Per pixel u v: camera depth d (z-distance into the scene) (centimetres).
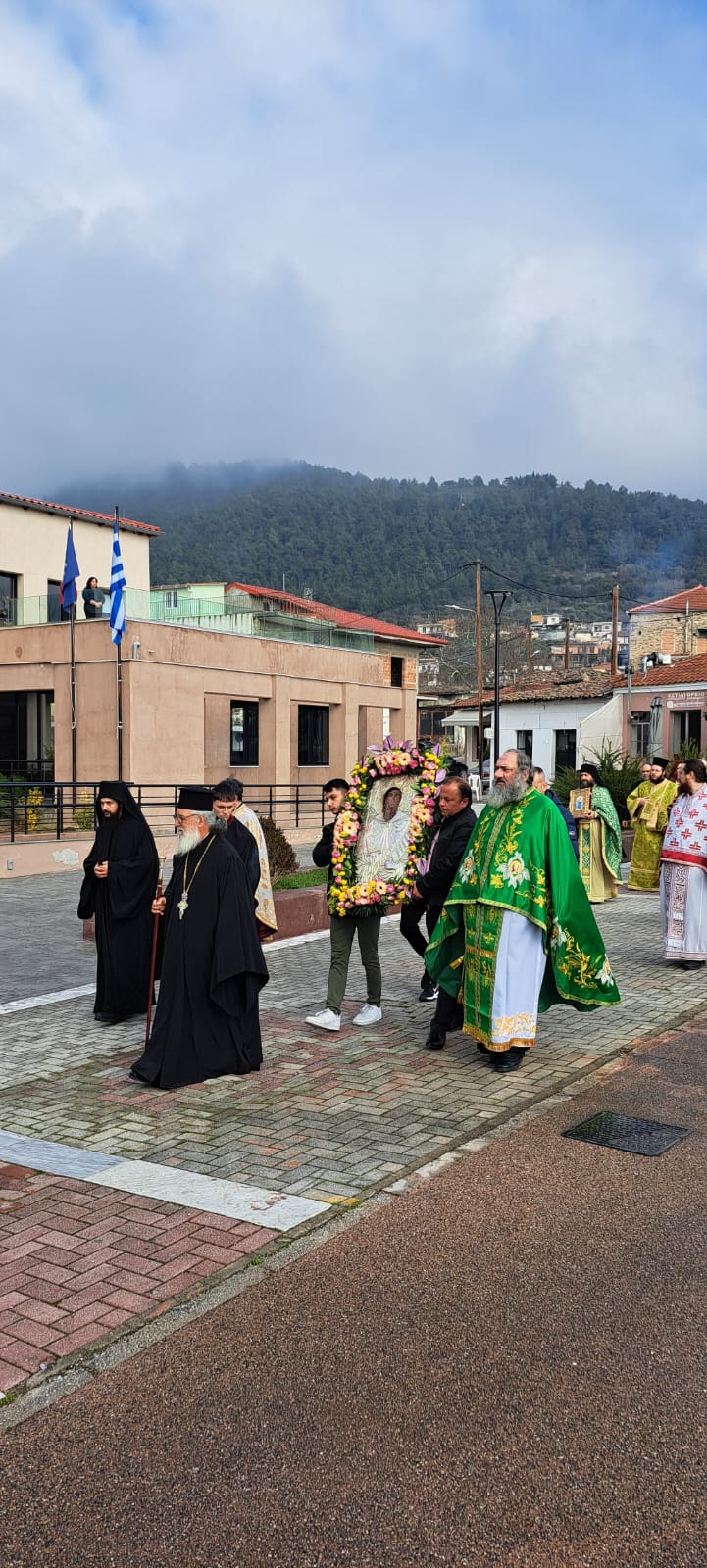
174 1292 433
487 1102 666
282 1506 312
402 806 843
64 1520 309
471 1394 363
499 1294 429
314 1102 668
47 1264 457
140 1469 329
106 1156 580
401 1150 584
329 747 3219
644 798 1647
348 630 3294
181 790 718
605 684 4703
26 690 2680
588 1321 408
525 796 723
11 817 2042
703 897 1063
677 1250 466
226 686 2748
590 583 18162
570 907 717
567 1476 323
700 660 3978
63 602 2523
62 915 1434
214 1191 531
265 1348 392
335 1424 348
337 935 852
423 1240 477
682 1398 360
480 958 725
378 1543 298
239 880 713
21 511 3017
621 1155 575
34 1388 371
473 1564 290
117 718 2497
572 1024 867
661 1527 302
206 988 709
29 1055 786
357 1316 413
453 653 9781
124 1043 822
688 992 984
